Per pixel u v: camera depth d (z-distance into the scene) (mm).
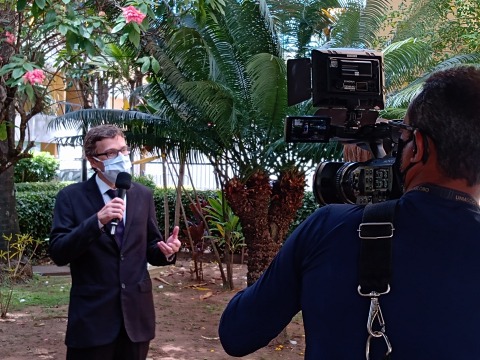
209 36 6551
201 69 6402
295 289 1789
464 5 9969
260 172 6461
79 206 3447
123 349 3408
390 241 1615
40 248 11461
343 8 6699
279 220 6684
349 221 1701
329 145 6027
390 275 1591
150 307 3486
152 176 16141
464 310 1551
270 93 5785
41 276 9828
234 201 6469
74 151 20000
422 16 7672
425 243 1601
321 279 1680
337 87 2260
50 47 6148
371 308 1584
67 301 7984
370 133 2115
